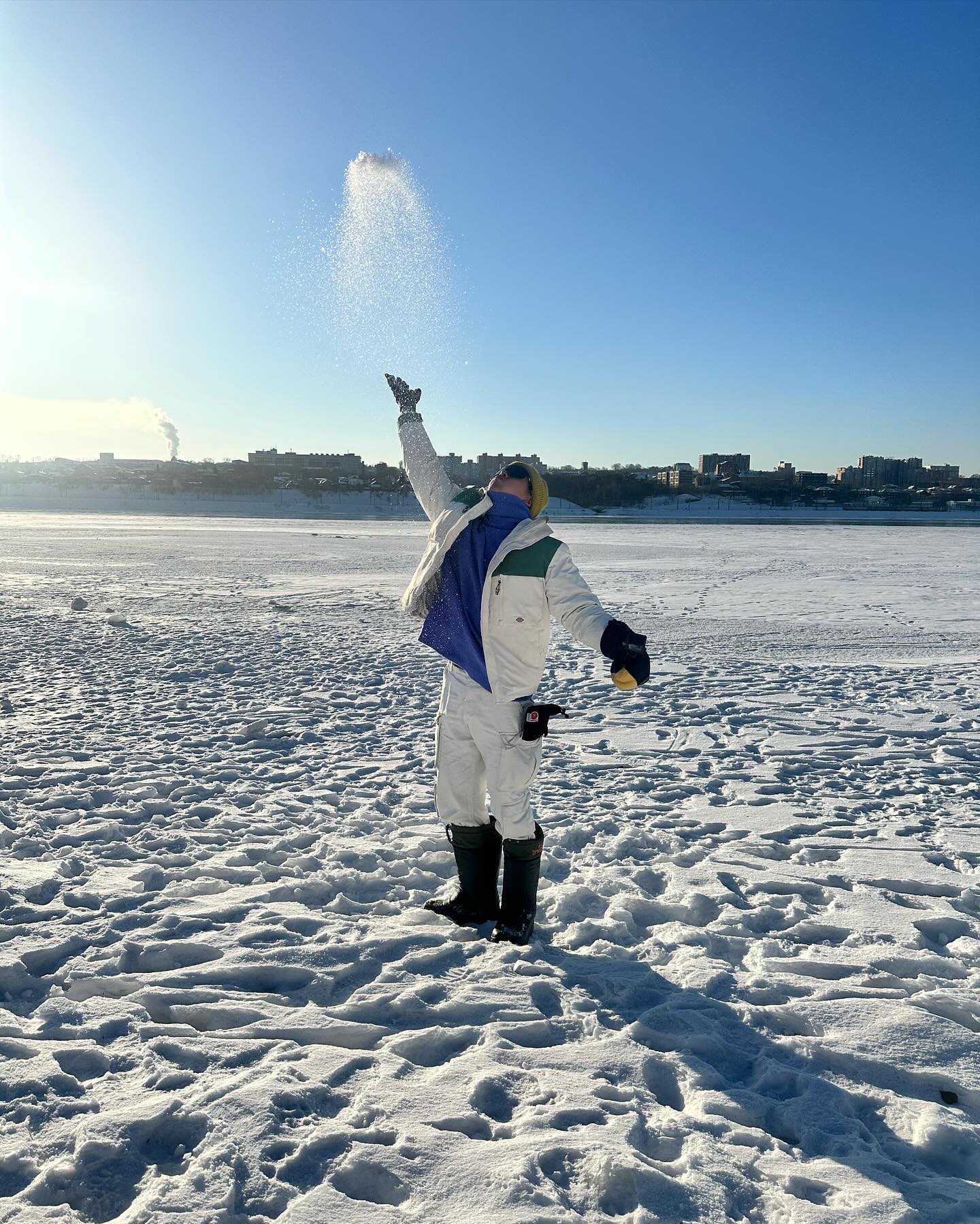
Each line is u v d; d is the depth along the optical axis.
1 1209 1.88
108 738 6.54
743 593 19.42
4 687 8.52
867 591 20.11
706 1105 2.30
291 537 46.72
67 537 43.84
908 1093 2.45
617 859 4.26
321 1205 1.89
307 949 3.14
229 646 11.32
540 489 3.45
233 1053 2.51
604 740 6.85
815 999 2.90
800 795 5.41
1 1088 2.30
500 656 3.22
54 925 3.33
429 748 6.46
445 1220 1.87
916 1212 1.92
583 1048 2.56
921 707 8.11
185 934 3.28
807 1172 2.06
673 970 3.10
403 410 3.79
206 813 4.86
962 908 3.74
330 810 4.93
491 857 3.50
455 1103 2.28
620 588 20.69
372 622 14.09
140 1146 2.12
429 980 2.98
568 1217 1.88
